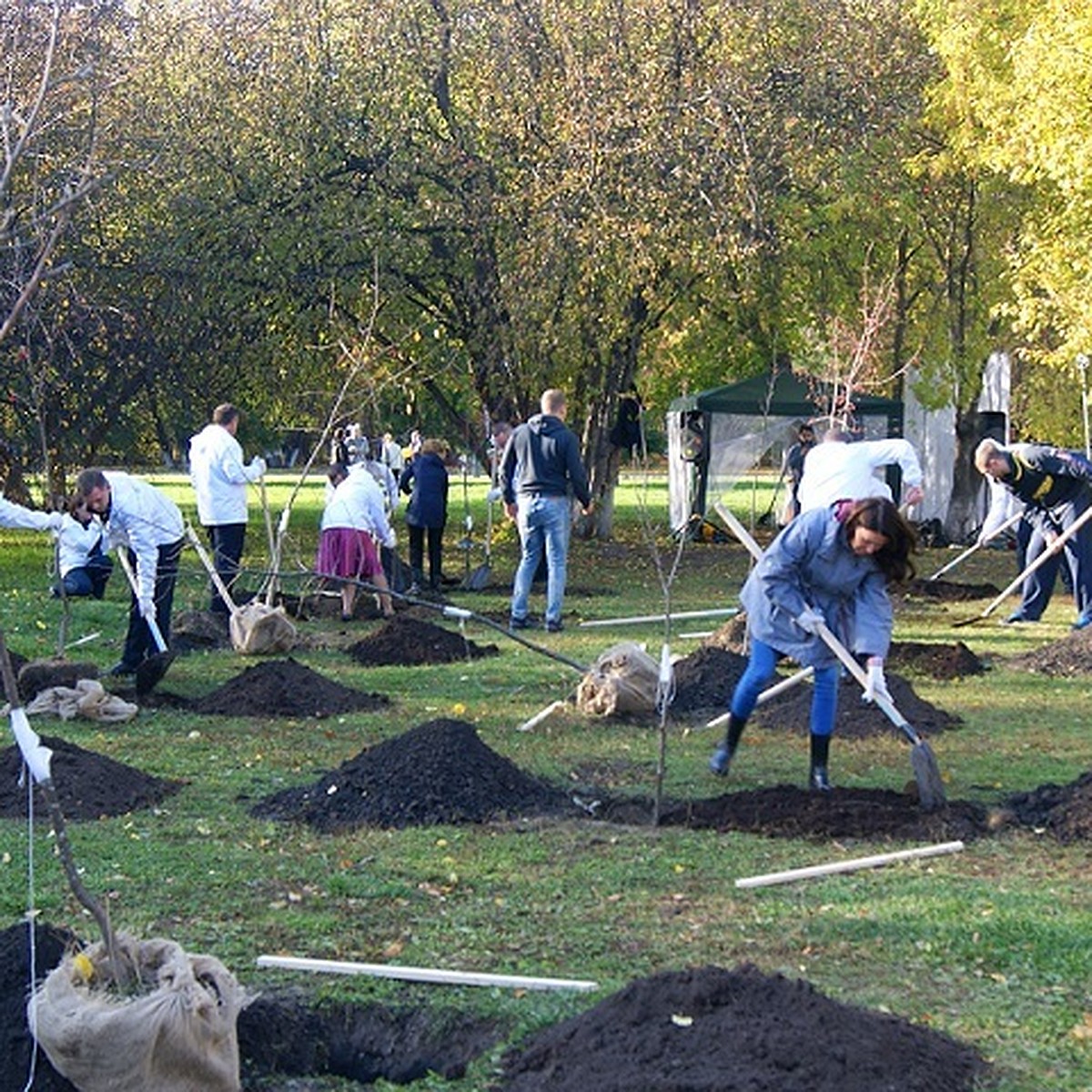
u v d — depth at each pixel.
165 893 6.53
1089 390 24.64
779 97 24.95
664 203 22.81
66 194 5.21
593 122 22.98
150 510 11.96
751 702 8.41
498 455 19.97
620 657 10.52
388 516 18.00
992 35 23.17
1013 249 25.27
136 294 23.80
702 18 24.19
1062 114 19.03
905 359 28.75
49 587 18.44
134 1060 4.36
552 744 9.58
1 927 6.03
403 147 24.95
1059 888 6.46
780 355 29.08
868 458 12.66
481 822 7.66
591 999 5.29
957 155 25.02
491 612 17.09
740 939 5.90
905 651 12.83
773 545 8.27
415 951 5.81
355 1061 5.24
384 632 13.63
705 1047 4.48
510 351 24.47
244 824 7.67
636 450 28.94
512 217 24.14
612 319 24.22
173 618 14.70
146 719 10.48
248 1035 5.19
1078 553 14.42
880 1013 4.90
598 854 7.09
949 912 6.11
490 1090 4.68
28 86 17.06
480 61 24.75
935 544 28.78
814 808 7.65
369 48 24.81
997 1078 4.61
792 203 25.47
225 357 24.67
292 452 64.06
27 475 26.62
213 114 24.28
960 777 8.65
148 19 24.38
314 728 10.17
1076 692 11.62
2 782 8.07
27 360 13.33
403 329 26.20
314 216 24.27
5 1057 4.66
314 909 6.32
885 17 26.36
